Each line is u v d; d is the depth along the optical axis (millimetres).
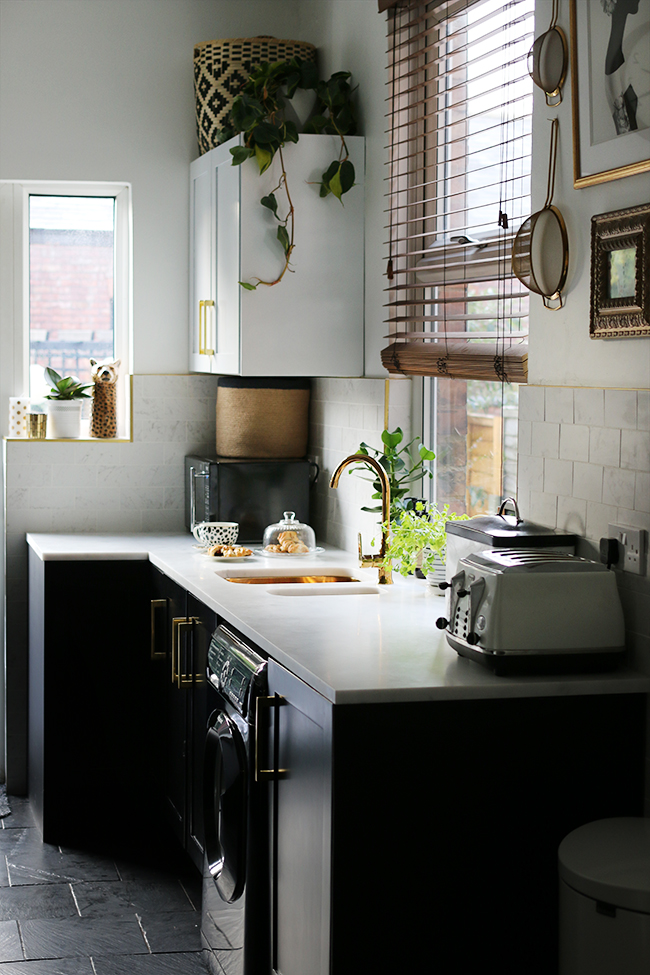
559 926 2021
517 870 2230
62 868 3715
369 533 3777
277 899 2480
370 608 2947
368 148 3822
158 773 3889
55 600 3941
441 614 2879
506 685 2186
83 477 4500
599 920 1891
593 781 2262
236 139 3846
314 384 4359
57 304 4629
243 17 4508
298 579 3631
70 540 4246
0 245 4520
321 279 3873
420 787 2166
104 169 4434
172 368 4574
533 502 2674
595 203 2414
